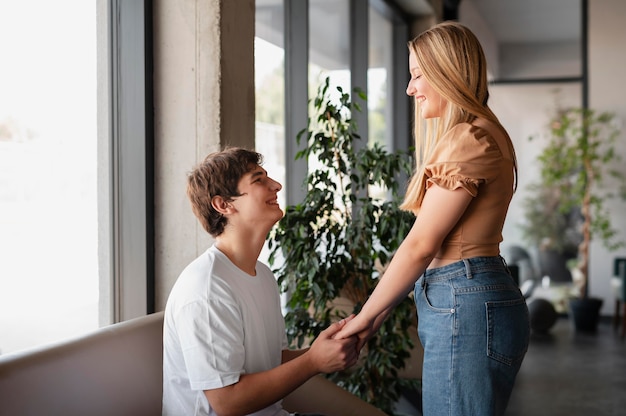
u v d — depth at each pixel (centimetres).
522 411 406
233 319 163
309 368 171
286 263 277
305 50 375
